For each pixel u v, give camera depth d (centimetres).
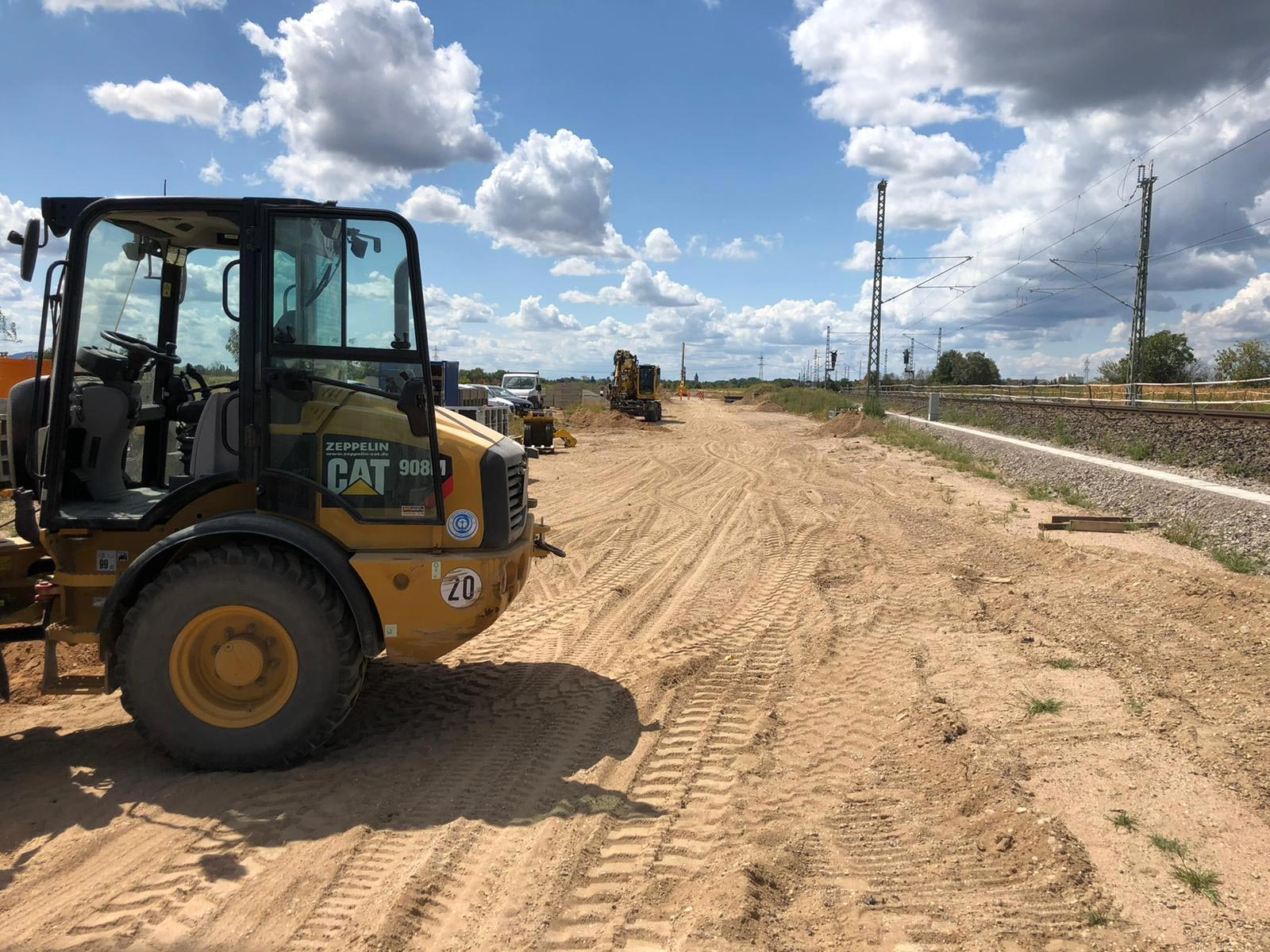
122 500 510
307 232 462
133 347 515
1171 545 1028
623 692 582
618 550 1088
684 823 395
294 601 438
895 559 998
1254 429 1656
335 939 303
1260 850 361
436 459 468
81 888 336
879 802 418
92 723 520
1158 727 493
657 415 4319
